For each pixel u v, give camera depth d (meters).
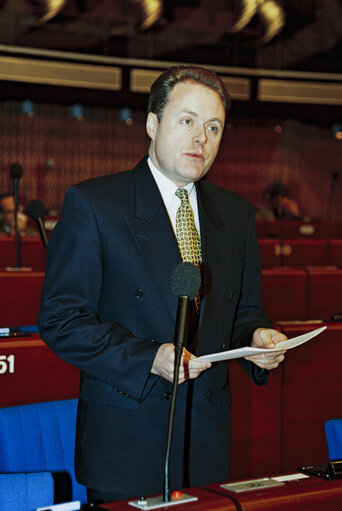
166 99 1.59
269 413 2.57
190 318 1.62
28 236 5.72
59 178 13.99
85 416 1.59
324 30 13.09
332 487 1.25
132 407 1.54
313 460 2.63
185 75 1.58
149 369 1.46
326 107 13.23
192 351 1.59
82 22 12.05
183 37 12.64
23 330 2.61
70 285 1.54
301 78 13.10
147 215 1.61
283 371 2.58
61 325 1.50
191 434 1.58
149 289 1.57
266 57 13.03
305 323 2.71
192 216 1.69
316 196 15.11
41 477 1.47
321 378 2.62
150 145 1.70
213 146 1.61
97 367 1.48
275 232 9.12
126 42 12.32
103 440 1.55
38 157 13.84
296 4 12.98
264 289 4.55
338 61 13.16
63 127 13.99
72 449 1.96
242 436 2.55
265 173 14.99
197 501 1.17
